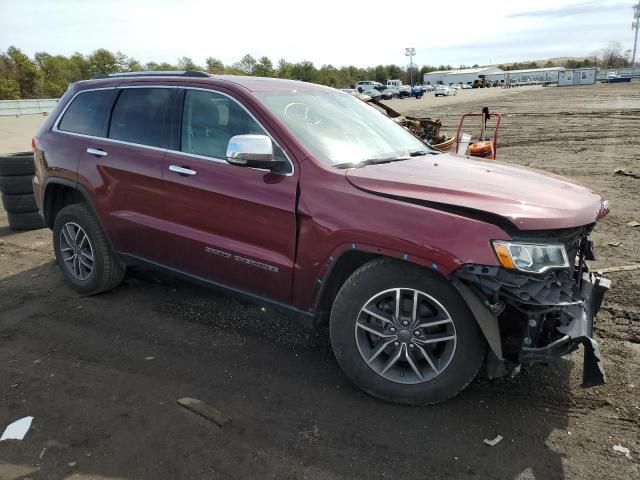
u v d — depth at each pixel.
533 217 2.66
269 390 3.22
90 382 3.33
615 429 2.82
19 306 4.51
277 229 3.27
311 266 3.16
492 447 2.70
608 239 6.05
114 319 4.22
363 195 2.97
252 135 3.17
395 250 2.81
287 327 4.06
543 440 2.74
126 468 2.56
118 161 4.12
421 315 2.92
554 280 2.77
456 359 2.86
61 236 4.75
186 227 3.77
